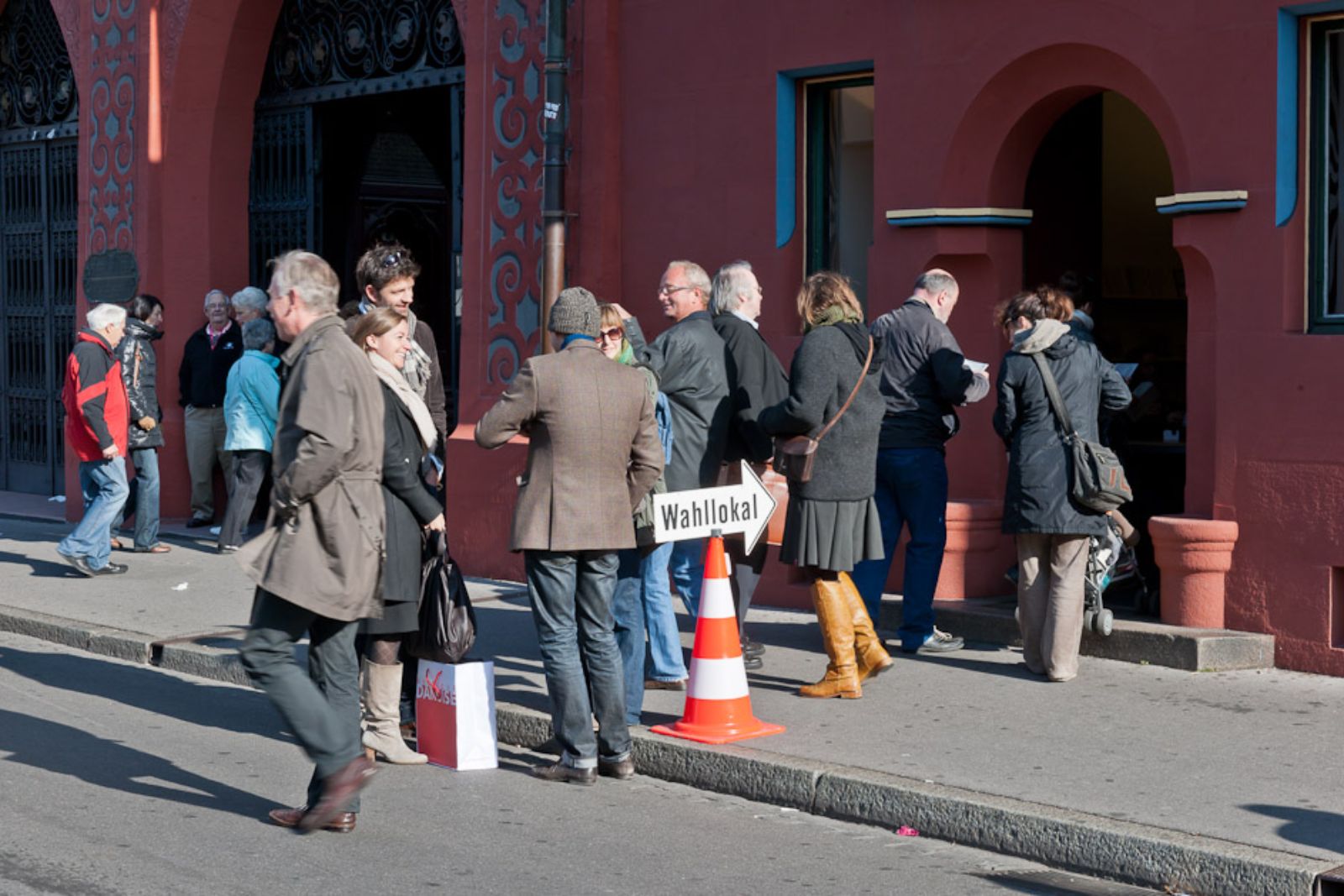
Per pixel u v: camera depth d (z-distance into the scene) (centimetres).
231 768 941
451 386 1786
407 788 905
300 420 762
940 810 813
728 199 1389
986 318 1284
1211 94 1118
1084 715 980
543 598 905
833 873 759
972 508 1250
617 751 926
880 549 1033
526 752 988
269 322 1669
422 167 1862
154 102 1925
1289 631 1097
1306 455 1084
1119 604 1220
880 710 998
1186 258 1146
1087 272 1360
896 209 1286
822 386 988
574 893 724
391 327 906
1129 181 1484
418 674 971
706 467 1042
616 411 888
